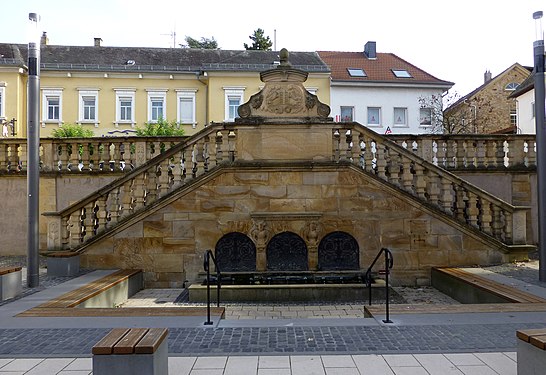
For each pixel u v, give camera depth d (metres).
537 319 7.09
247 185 12.39
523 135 14.94
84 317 7.33
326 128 12.45
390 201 12.41
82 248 12.01
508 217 12.52
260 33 56.09
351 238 12.45
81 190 14.95
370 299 9.88
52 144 15.01
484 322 6.96
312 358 5.51
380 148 12.48
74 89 35.59
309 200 12.42
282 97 12.52
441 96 39.16
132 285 11.32
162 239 12.23
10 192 15.22
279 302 10.52
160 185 12.45
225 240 12.36
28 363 5.39
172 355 5.62
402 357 5.53
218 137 12.84
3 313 7.55
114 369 4.23
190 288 10.64
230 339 6.25
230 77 36.03
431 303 10.25
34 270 9.73
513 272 11.01
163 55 38.91
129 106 36.31
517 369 4.68
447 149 14.83
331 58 43.22
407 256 12.31
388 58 43.84
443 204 12.43
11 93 34.19
